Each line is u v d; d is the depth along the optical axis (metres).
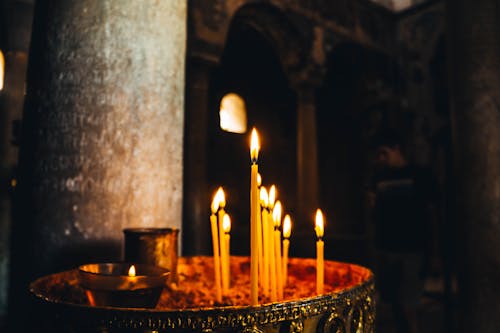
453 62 2.88
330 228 10.84
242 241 7.33
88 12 1.34
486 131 2.67
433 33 10.10
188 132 6.30
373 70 10.29
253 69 10.70
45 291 0.94
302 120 8.85
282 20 8.56
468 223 2.71
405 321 3.16
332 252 5.01
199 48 6.55
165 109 1.42
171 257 1.16
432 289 6.15
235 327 0.69
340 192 10.88
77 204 1.26
